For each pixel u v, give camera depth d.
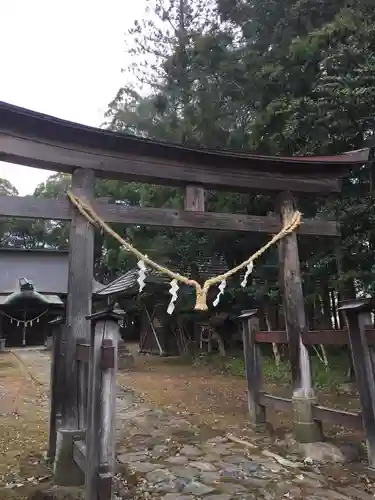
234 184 5.55
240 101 10.15
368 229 7.89
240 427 5.91
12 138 4.30
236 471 4.10
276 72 8.62
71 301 4.33
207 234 12.02
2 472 4.09
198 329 16.28
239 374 11.53
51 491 3.59
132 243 14.09
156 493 3.55
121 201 15.48
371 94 6.71
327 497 3.42
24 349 21.98
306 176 5.96
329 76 7.44
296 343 5.21
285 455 4.61
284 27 9.51
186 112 10.95
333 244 8.62
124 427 6.02
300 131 8.10
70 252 4.48
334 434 5.40
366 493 3.50
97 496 2.91
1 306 18.00
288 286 5.51
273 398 5.46
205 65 10.59
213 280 4.90
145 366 14.02
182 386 9.89
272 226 5.73
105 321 3.23
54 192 27.42
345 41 7.58
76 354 4.09
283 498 3.42
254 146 9.29
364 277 7.92
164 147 5.02
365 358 4.13
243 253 11.98
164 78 12.50
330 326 11.13
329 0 8.85
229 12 11.06
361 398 4.16
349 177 8.25
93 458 2.99
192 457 4.57
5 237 34.03
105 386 3.12
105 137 4.68
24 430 5.80
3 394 8.86
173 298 4.62
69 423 3.99
